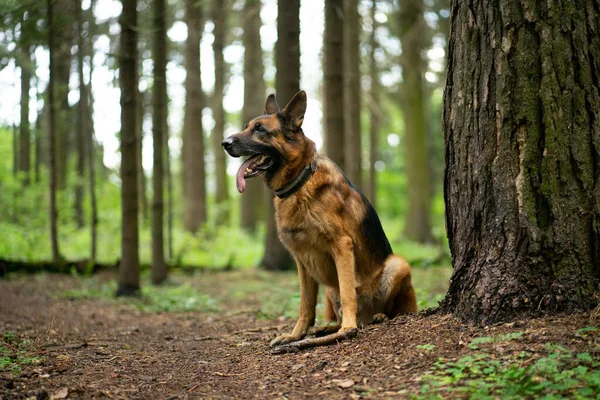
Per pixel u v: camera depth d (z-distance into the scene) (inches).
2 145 626.8
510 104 155.3
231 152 178.4
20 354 183.9
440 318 169.5
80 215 652.1
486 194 159.8
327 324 209.2
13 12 341.4
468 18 165.9
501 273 154.9
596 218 150.6
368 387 132.5
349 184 196.9
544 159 151.8
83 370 168.7
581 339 133.9
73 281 420.8
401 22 601.9
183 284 439.8
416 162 802.2
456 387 122.8
